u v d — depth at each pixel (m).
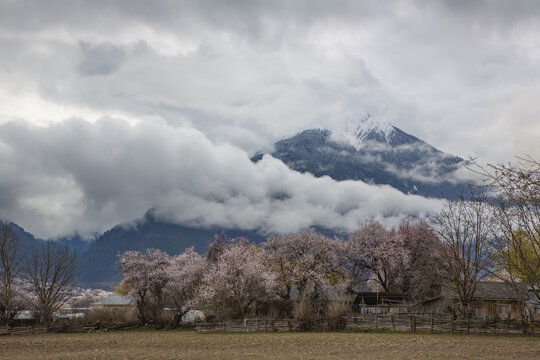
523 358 31.84
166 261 79.06
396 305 68.19
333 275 85.25
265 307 75.19
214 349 40.59
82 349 42.62
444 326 49.47
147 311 75.44
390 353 35.47
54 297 71.81
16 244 73.69
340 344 41.66
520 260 32.53
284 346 41.47
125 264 77.56
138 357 36.28
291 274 80.12
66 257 75.00
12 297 70.31
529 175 21.06
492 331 47.47
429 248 60.31
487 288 62.78
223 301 69.62
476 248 50.06
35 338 54.94
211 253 85.25
